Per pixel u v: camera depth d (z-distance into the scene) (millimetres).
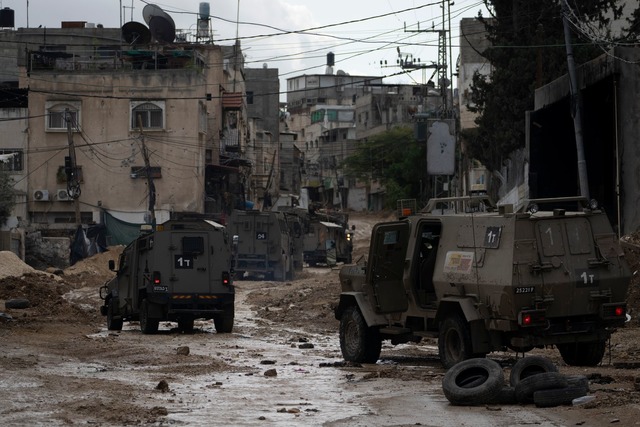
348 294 49312
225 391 37750
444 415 31188
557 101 100938
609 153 94938
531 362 34906
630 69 84125
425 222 45906
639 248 70562
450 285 42969
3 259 126750
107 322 77312
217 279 69938
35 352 53656
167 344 60406
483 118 122875
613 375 39688
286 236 151250
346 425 29250
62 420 29672
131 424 29281
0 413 30922
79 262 154125
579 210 42250
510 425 28797
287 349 57781
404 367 47094
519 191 119000
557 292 40438
